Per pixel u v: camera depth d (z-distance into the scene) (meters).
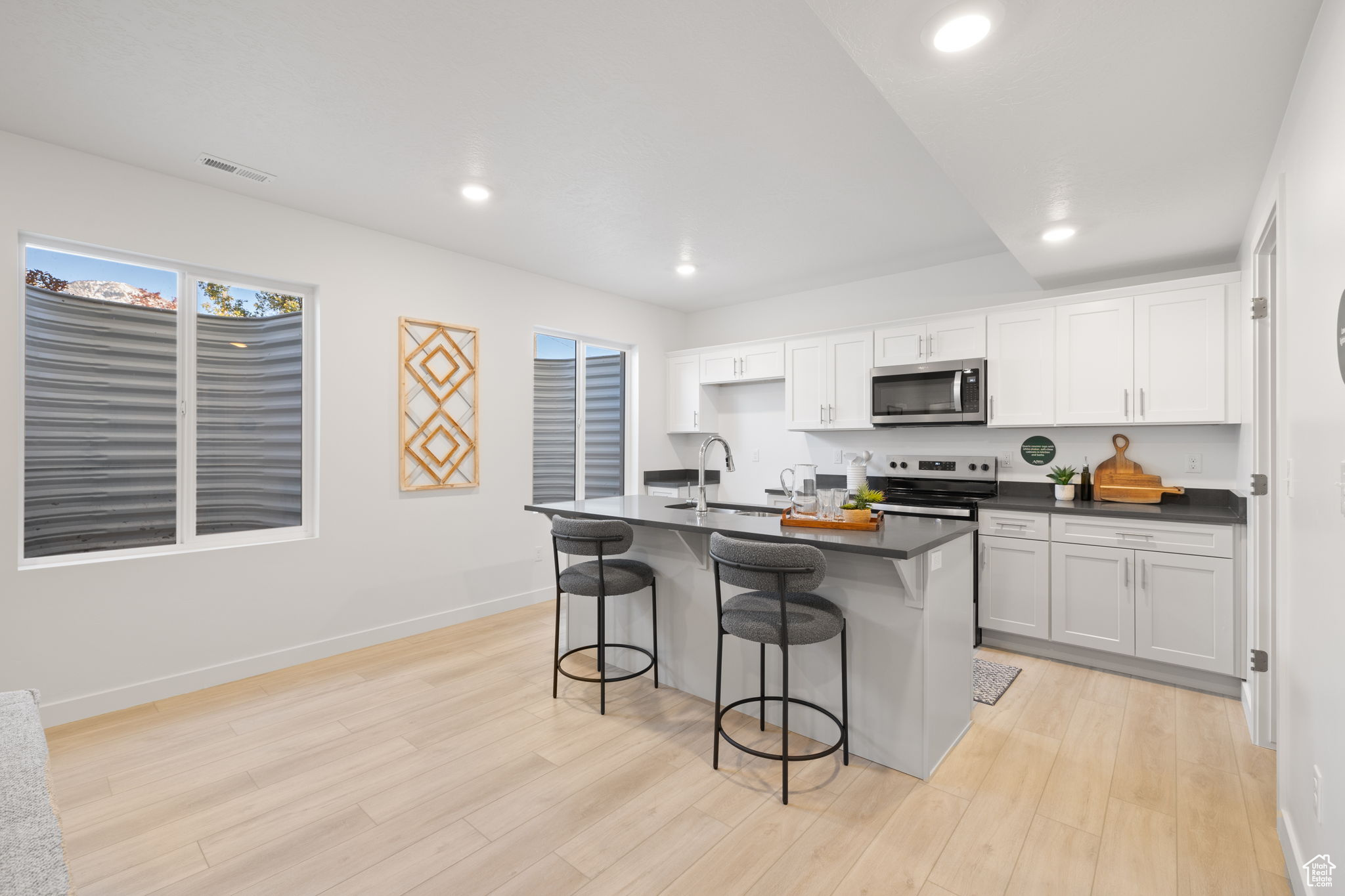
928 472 4.39
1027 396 3.70
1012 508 3.48
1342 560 1.32
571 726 2.62
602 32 1.92
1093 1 1.41
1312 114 1.54
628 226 3.61
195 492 3.13
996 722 2.65
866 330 4.41
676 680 2.99
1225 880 1.69
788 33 1.92
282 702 2.87
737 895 1.66
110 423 2.89
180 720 2.68
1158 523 3.05
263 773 2.25
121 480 2.93
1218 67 1.65
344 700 2.89
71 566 2.69
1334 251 1.37
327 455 3.48
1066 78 1.71
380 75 2.15
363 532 3.63
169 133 2.54
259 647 3.22
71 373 2.80
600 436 5.28
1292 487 1.74
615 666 3.30
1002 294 4.12
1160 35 1.52
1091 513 3.23
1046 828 1.92
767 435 5.38
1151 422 3.29
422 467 3.91
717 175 2.93
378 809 2.04
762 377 5.03
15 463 2.57
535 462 4.78
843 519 2.46
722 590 2.77
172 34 1.93
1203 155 2.16
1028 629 3.44
